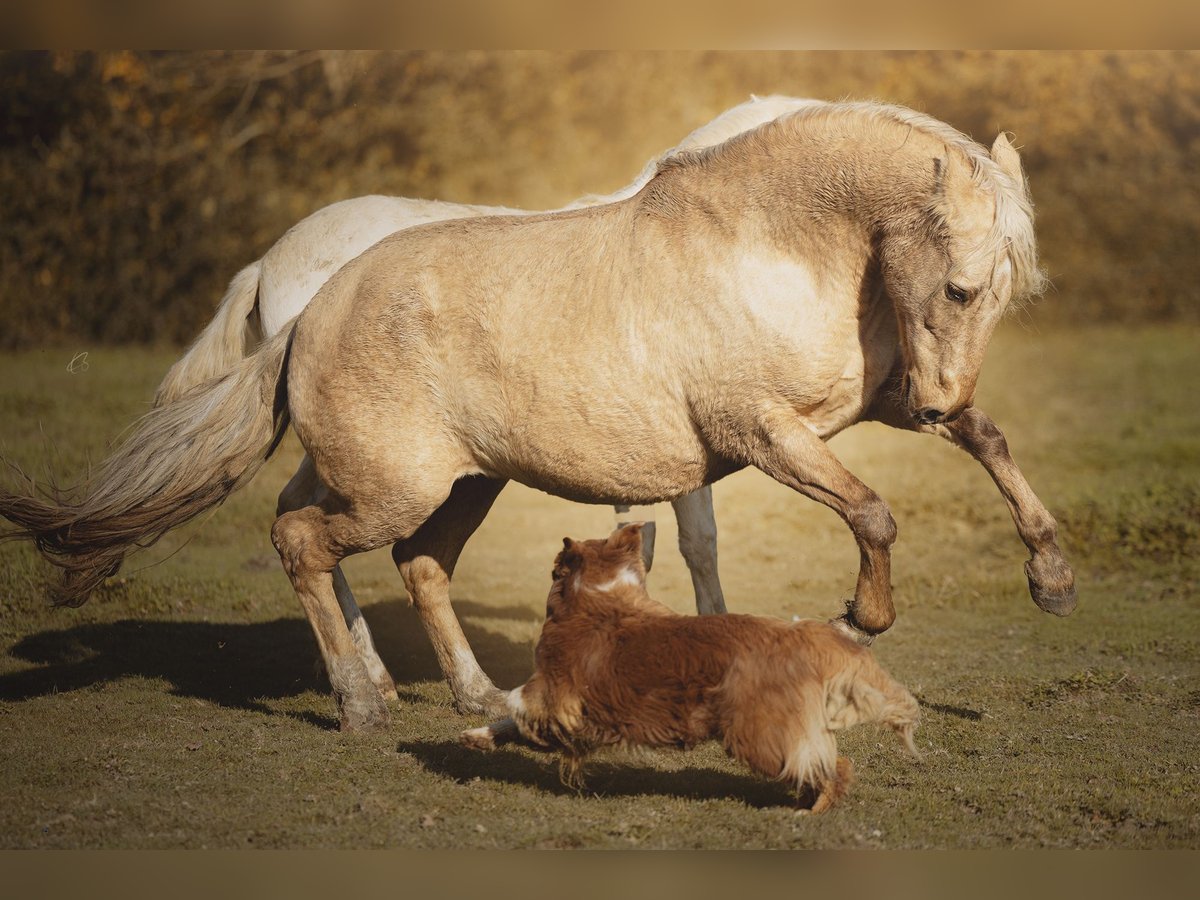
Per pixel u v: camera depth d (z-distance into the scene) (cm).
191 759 998
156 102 4150
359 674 1080
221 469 1124
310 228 1284
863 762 997
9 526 1703
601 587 859
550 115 4469
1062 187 4891
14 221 3938
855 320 973
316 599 1084
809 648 799
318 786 939
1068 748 1034
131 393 2783
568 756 866
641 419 1001
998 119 4778
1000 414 2898
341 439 1051
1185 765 992
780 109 1166
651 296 995
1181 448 2431
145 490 1111
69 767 971
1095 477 2223
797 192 968
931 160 930
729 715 795
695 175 1010
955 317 916
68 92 4056
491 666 1301
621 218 1027
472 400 1040
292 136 4247
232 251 3959
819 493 960
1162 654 1348
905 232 933
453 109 4312
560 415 1009
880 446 2609
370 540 1066
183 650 1340
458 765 988
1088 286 4756
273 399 1128
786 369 966
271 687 1225
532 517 2117
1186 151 5084
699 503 1223
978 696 1191
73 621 1427
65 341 3897
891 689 802
